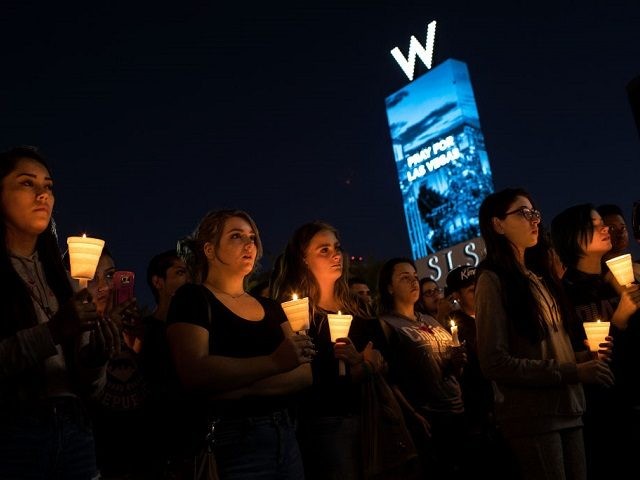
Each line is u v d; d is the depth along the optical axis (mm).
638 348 4535
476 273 4469
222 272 3875
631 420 4500
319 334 4496
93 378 3035
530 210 4504
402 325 5590
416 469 4480
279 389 3516
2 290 2877
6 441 2717
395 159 82125
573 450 4125
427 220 78125
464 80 79500
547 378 3990
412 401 5262
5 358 2643
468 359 5570
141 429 3932
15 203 3041
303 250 5000
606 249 4992
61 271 3268
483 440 5055
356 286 6785
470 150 76062
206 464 3256
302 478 3574
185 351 3355
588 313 4875
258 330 3658
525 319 4203
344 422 4305
